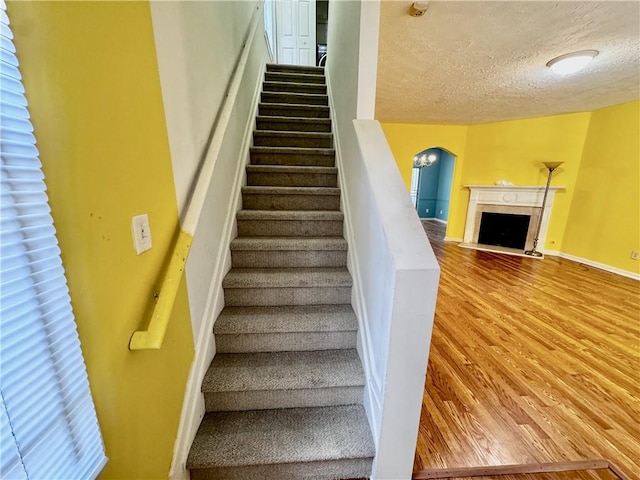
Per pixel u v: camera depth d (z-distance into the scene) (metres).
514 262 4.32
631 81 2.97
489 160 5.12
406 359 0.99
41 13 0.48
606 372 1.87
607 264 3.96
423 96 3.52
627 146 3.74
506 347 2.13
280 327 1.46
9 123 0.43
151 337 0.75
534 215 4.82
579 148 4.34
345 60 2.03
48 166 0.50
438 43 2.22
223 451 1.12
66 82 0.54
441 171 8.70
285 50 5.20
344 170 2.05
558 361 1.98
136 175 0.77
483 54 2.41
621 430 1.44
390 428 1.07
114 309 0.69
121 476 0.73
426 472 1.22
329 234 2.02
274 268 1.80
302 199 2.17
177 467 1.02
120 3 0.70
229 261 1.75
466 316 2.60
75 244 0.57
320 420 1.27
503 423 1.47
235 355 1.46
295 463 1.13
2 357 0.42
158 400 0.91
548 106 3.94
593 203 4.16
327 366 1.39
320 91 3.35
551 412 1.55
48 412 0.50
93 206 0.62
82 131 0.58
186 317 1.12
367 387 1.28
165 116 0.94
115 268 0.69
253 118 2.67
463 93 3.40
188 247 0.96
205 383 1.26
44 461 0.49
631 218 3.69
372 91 1.58
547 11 1.79
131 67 0.75
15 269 0.44
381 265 1.09
